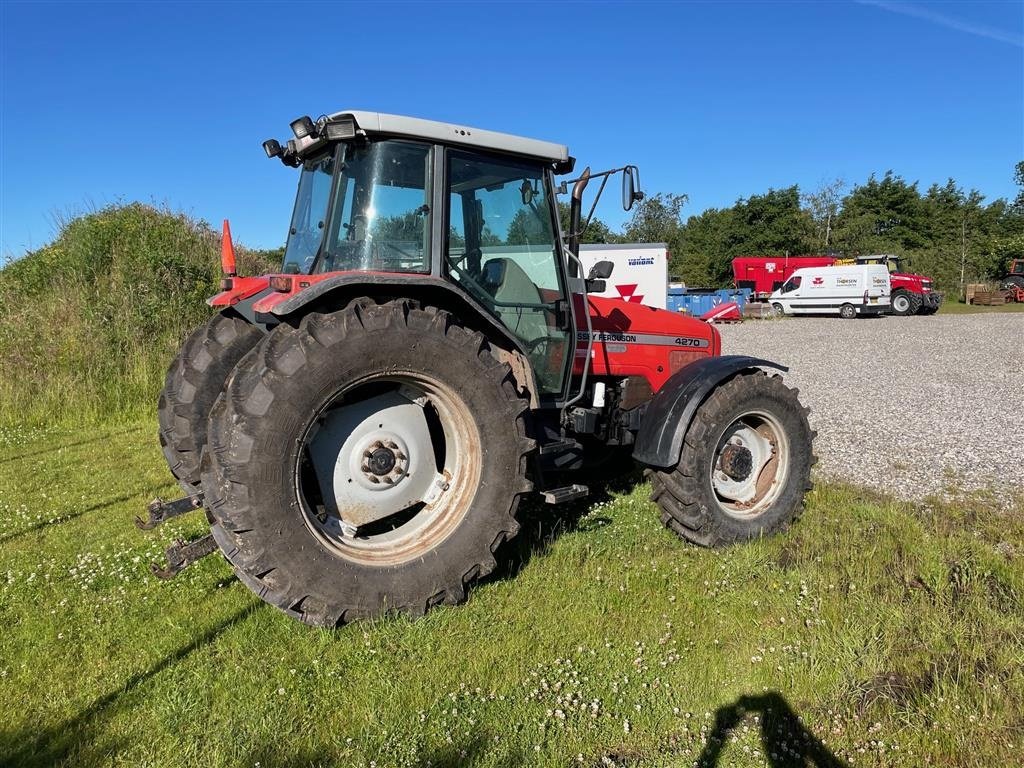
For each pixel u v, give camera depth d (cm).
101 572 389
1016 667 287
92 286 1012
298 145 409
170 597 360
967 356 1456
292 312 325
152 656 306
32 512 513
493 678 287
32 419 849
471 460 348
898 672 289
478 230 395
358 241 356
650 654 305
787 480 455
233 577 382
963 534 435
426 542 341
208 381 435
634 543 426
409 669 292
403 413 351
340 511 340
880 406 927
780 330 2227
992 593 354
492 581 371
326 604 310
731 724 263
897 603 341
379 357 319
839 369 1307
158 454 695
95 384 896
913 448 688
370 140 355
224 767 239
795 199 4938
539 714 264
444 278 368
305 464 354
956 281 4259
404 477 351
